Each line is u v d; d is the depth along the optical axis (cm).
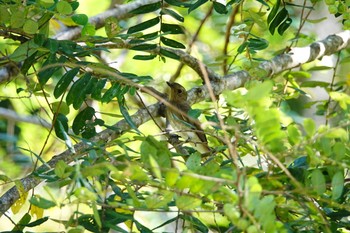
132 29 1150
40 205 776
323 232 870
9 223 1848
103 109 1730
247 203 693
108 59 1823
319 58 1425
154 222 1850
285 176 823
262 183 824
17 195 1022
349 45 1464
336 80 1867
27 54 1071
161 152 809
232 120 873
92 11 1922
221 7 1172
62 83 1057
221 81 1295
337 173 784
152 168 750
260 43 1269
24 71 1101
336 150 788
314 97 1791
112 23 1099
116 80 1052
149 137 834
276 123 715
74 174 793
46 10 1046
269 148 750
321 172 807
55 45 1052
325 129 790
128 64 1986
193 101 1267
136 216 1805
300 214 907
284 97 1287
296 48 1395
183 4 1177
